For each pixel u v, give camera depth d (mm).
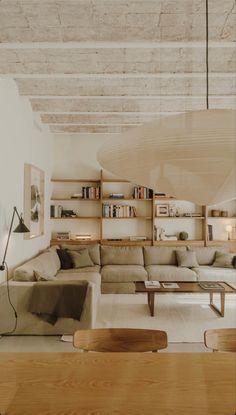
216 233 5285
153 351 1499
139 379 1197
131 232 5199
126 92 3393
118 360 1349
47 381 1181
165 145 702
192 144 677
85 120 4031
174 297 4387
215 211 5199
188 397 1088
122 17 2336
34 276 3238
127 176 892
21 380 1188
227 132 653
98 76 2988
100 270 4730
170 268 4824
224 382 1182
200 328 3352
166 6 2223
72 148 4859
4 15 2322
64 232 5098
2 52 2949
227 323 3500
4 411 1021
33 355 1389
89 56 2914
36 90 3492
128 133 787
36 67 2969
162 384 1163
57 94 3502
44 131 4566
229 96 3219
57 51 2904
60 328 3016
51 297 3018
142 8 2252
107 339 1516
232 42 2422
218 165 699
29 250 4043
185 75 2941
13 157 3439
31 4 2229
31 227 3957
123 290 4574
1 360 1337
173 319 3596
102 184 4930
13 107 3412
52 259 4352
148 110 3506
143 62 2936
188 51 2816
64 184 4996
